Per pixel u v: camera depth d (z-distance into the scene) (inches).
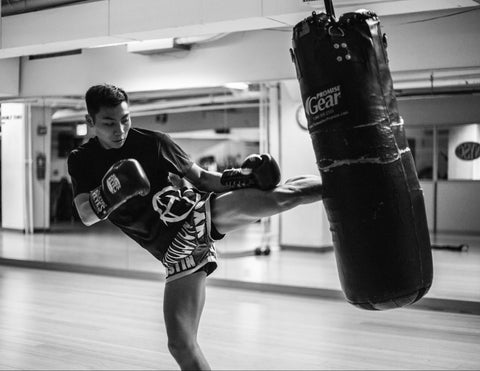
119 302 235.0
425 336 183.5
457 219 230.1
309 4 178.9
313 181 85.5
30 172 330.6
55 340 180.9
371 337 182.4
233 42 265.4
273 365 155.6
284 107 324.2
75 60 303.0
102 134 89.7
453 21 217.6
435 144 233.1
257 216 85.7
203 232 90.5
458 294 218.8
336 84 79.4
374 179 78.7
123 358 163.3
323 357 162.2
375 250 79.3
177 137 279.9
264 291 254.2
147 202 93.1
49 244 323.9
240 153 287.3
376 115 79.4
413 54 224.8
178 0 200.2
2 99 326.6
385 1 174.1
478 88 217.9
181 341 93.0
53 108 316.2
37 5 229.8
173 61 279.3
